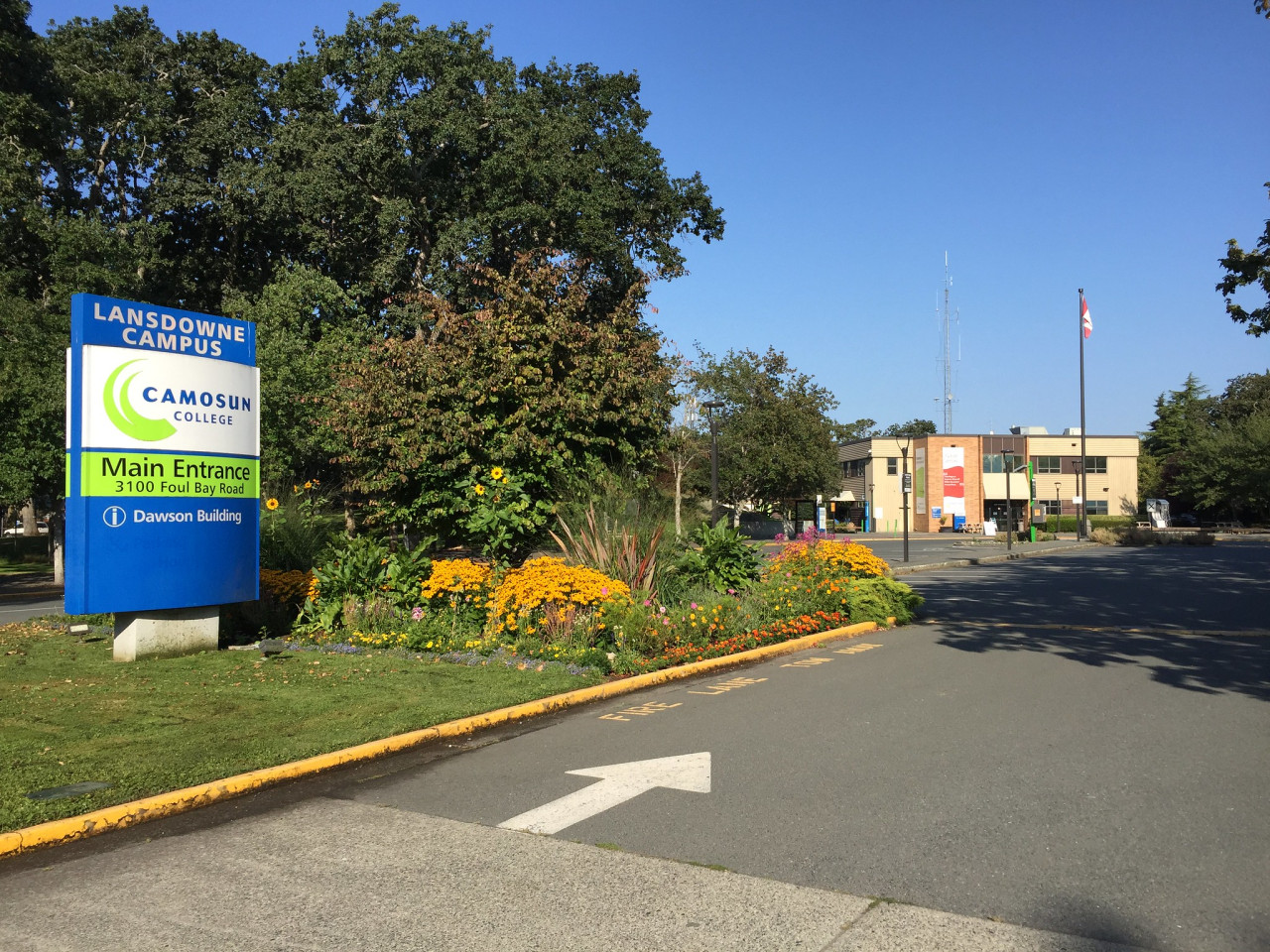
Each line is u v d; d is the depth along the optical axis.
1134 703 8.38
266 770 6.20
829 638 13.03
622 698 9.05
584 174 33.31
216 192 36.72
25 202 28.94
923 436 73.38
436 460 13.16
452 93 33.50
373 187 35.06
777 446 49.69
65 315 26.91
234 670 9.57
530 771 6.47
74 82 33.28
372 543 12.16
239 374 11.13
